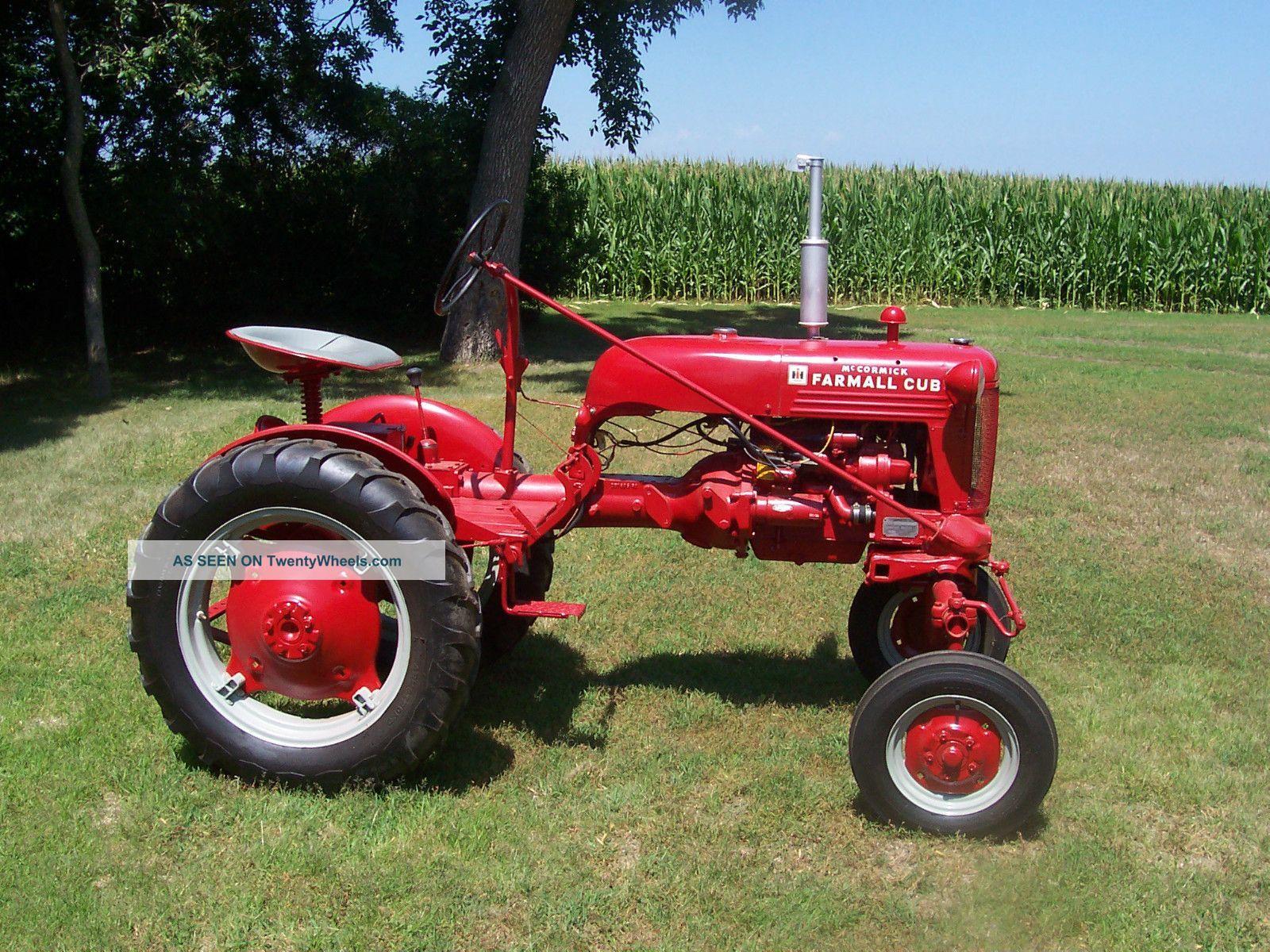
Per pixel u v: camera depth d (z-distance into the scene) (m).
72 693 3.74
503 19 13.12
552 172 14.72
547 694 3.88
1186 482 6.75
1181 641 4.36
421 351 12.71
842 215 20.16
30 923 2.55
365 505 3.01
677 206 19.83
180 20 9.95
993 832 2.96
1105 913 2.67
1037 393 9.76
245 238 13.00
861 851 2.92
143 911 2.60
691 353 3.45
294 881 2.72
